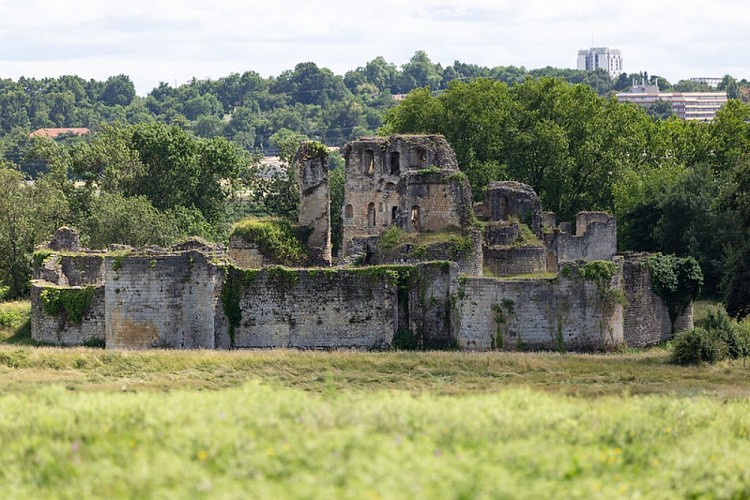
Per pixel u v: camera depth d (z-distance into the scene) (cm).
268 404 11744
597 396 15400
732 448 11812
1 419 11662
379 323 19938
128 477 9638
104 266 19738
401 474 9356
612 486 10119
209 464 9975
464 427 11219
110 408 11831
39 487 9888
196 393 13000
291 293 19825
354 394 14088
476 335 19738
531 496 9375
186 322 19138
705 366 18362
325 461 9744
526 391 13250
